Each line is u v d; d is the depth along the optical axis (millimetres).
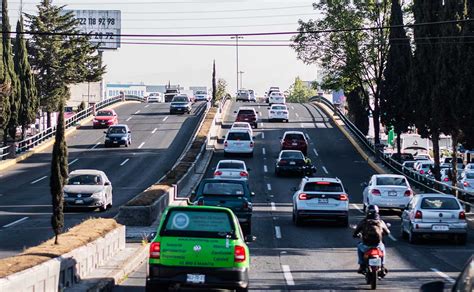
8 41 68562
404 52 66250
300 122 100938
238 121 93125
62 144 20688
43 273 15602
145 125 93688
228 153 70562
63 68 93625
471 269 8859
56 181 20547
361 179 59781
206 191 31906
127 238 29812
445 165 66250
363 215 41906
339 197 35312
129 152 72438
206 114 98688
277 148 77750
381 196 40625
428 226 30375
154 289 17125
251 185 55312
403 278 22016
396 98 66188
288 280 21547
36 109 75188
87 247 20438
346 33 74375
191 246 16984
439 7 49500
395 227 37031
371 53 73812
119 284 20594
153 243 17094
